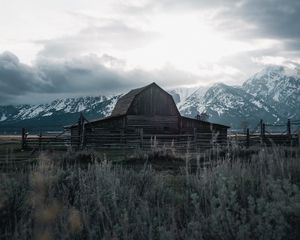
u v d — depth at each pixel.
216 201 4.65
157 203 5.27
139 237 4.23
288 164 6.43
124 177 6.75
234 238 3.96
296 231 3.97
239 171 6.20
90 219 4.69
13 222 4.93
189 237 3.99
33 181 5.66
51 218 4.62
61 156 15.28
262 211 4.30
